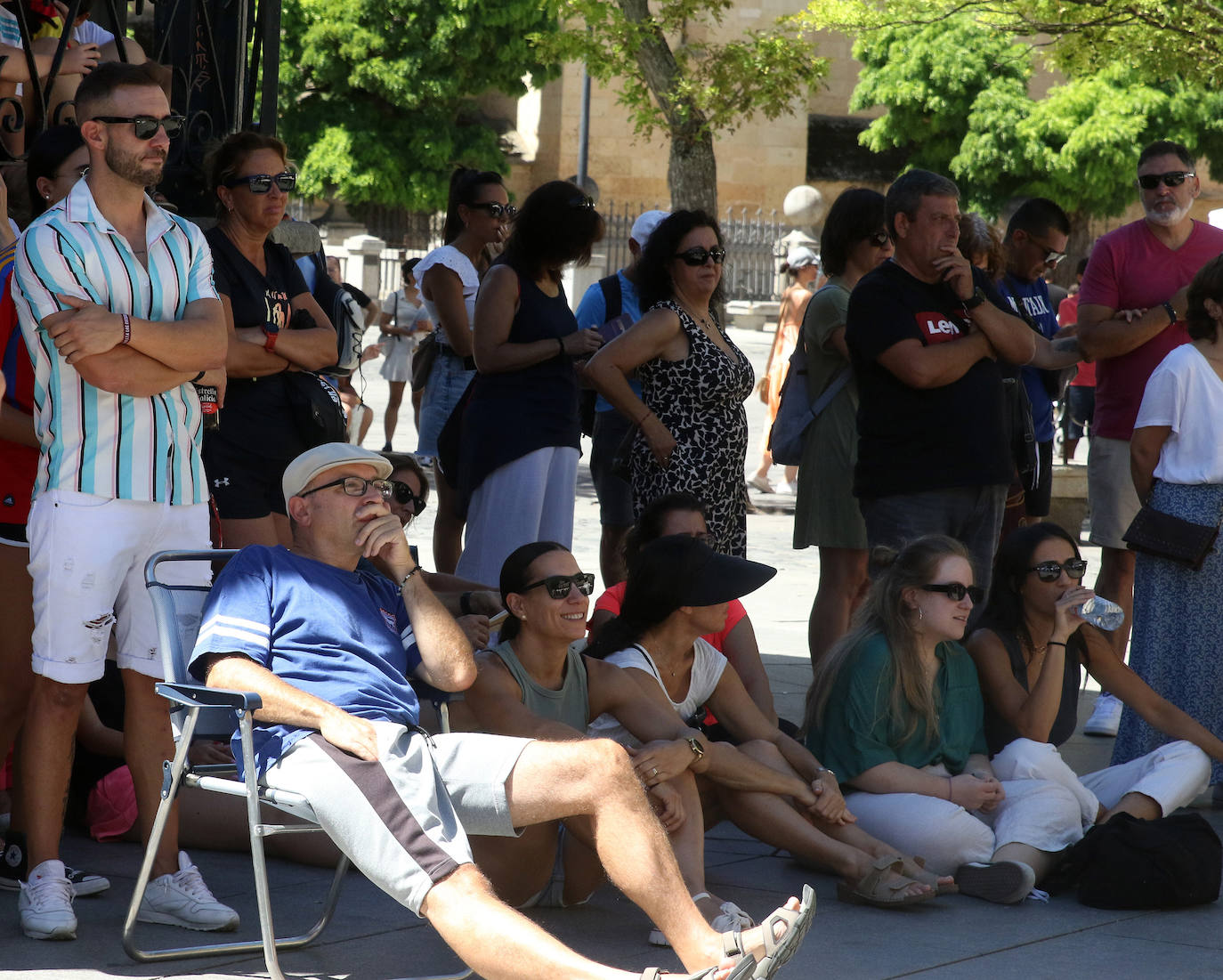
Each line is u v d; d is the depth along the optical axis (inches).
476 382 361.4
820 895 259.3
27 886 227.6
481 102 2354.8
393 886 192.9
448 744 205.5
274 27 389.1
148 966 215.5
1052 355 383.6
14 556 243.0
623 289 427.5
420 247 2101.4
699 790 259.1
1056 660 285.7
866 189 369.1
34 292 223.0
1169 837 257.0
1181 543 316.5
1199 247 380.2
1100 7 813.2
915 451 313.9
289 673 211.8
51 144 260.2
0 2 341.1
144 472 228.7
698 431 346.6
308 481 219.6
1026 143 1861.5
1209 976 223.6
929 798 264.7
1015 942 236.2
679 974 208.8
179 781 211.5
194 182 361.4
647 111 1095.6
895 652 271.1
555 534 358.6
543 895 249.6
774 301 1924.2
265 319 290.4
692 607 257.6
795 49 1057.5
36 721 229.9
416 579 222.7
